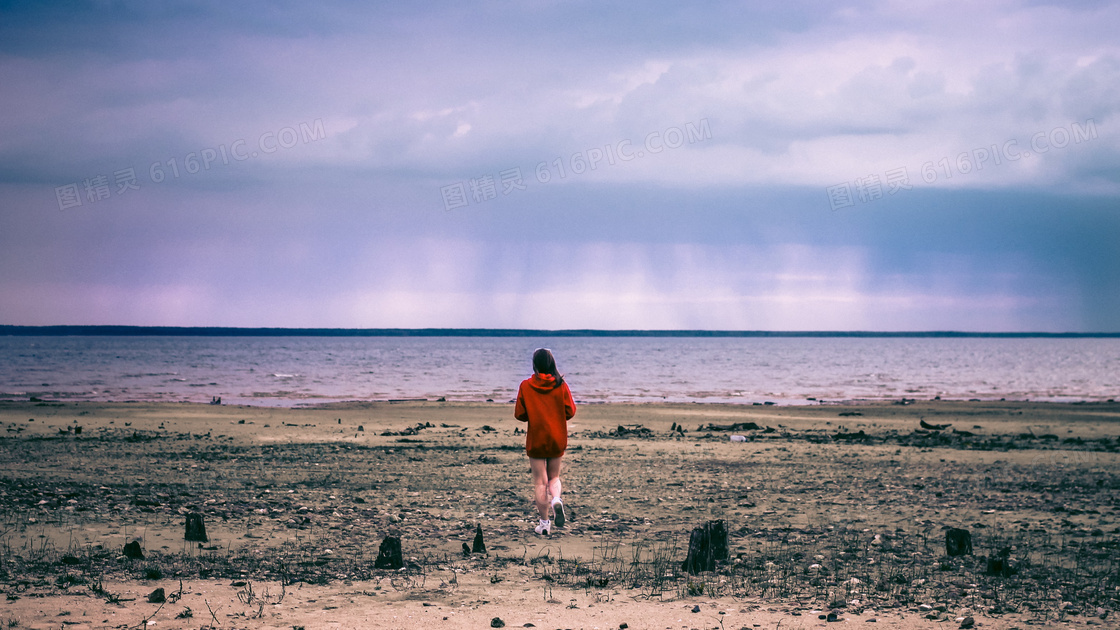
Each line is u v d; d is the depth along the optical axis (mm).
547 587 6652
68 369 81812
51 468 15109
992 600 6195
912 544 8812
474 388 57875
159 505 10617
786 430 27125
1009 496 12734
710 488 13492
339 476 14641
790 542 8953
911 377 78875
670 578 7051
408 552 8109
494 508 11172
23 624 5098
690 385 63656
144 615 5434
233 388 54594
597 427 27453
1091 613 5773
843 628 5348
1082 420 31188
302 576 6898
